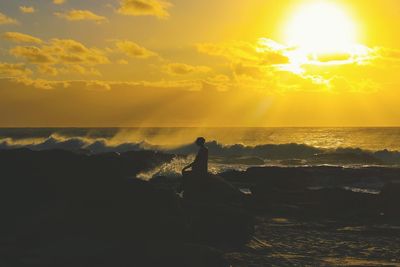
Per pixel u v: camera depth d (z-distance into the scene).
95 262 10.03
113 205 11.75
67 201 11.99
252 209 17.69
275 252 12.18
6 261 9.95
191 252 10.48
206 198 16.41
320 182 27.41
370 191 25.05
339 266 10.92
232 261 11.11
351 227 15.42
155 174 30.28
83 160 13.24
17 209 11.97
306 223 15.92
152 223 11.48
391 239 13.89
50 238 11.13
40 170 12.86
